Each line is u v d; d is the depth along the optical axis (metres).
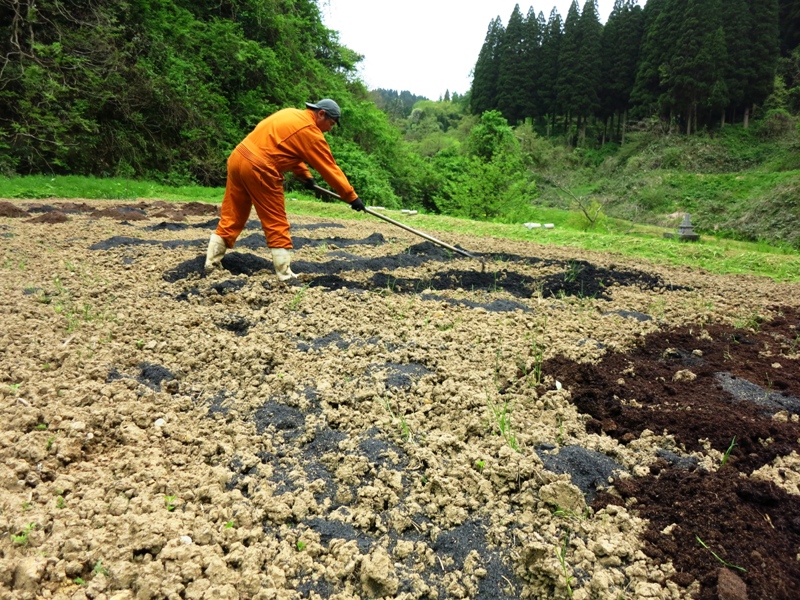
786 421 2.96
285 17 24.56
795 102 39.72
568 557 2.02
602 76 49.69
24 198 11.58
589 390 3.25
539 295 5.43
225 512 2.18
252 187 4.91
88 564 1.84
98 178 15.24
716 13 39.28
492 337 4.09
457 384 3.28
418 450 2.63
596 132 51.28
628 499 2.33
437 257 7.15
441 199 24.36
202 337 3.92
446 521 2.25
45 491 2.17
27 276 5.16
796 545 2.04
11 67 14.56
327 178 5.07
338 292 5.07
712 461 2.60
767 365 3.79
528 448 2.65
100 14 16.31
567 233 10.06
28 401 2.83
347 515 2.27
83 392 2.96
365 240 8.22
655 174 32.78
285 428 2.89
